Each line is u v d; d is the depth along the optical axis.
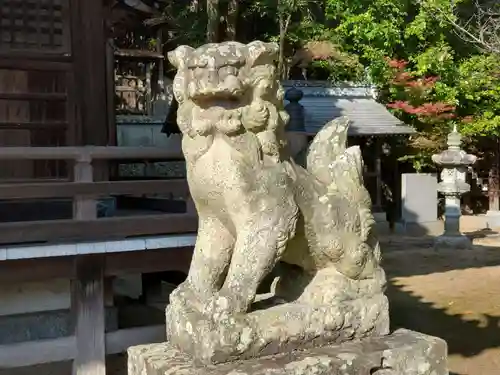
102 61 6.63
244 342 2.38
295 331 2.50
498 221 16.06
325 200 2.67
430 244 12.80
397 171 16.05
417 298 8.19
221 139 2.45
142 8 7.95
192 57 2.40
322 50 15.35
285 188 2.49
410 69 16.77
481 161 18.06
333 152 2.84
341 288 2.70
